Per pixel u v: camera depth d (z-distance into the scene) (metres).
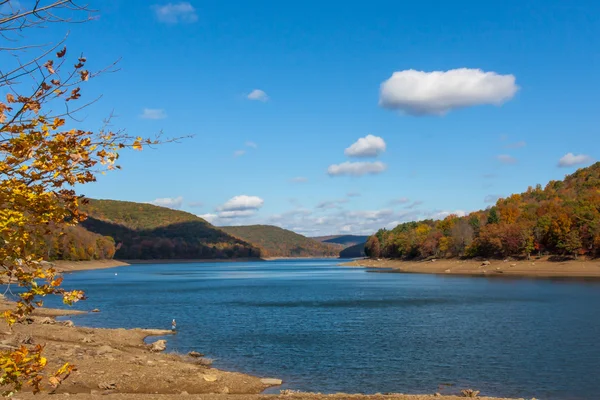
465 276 135.88
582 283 99.25
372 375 27.36
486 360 30.94
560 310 56.44
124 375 23.00
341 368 28.98
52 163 6.23
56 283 6.88
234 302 70.38
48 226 6.87
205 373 25.23
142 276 158.88
